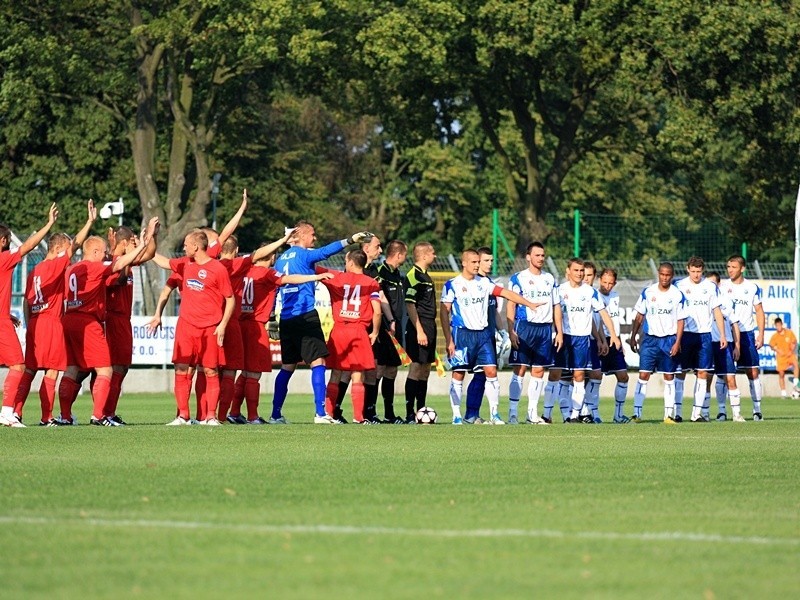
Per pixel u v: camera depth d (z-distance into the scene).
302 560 18.25
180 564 17.95
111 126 156.00
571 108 131.38
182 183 118.62
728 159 151.12
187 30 107.31
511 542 19.89
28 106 118.50
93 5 117.88
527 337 52.19
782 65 120.12
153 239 44.91
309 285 48.88
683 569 18.03
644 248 148.38
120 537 20.00
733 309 58.97
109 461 31.48
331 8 111.25
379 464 31.58
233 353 46.94
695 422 55.91
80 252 80.88
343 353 49.59
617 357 57.84
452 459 33.25
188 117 117.62
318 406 49.09
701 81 122.25
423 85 130.75
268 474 28.83
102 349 44.34
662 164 136.38
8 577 17.08
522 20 116.62
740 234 136.88
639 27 119.00
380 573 17.42
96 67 119.19
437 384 89.56
